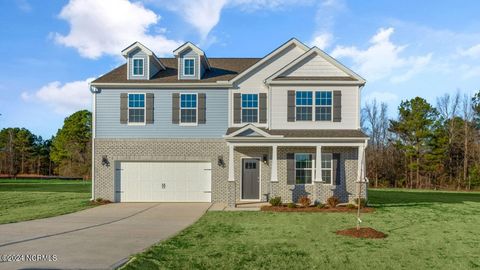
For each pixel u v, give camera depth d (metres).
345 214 17.19
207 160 21.55
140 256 8.95
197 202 21.42
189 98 21.75
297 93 21.19
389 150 52.34
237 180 21.42
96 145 21.64
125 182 21.66
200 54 22.05
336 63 21.11
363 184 20.06
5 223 14.25
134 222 14.71
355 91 21.06
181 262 8.68
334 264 8.75
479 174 48.00
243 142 19.72
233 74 23.14
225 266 8.42
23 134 75.56
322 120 21.06
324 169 20.86
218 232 12.60
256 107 21.64
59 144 68.38
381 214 17.42
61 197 24.67
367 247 10.55
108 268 8.03
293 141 19.64
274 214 17.03
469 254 9.91
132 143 21.61
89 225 13.93
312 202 20.64
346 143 19.69
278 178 20.94
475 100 51.47
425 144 48.75
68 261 8.58
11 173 69.88
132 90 21.75
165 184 21.66
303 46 21.83
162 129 21.66
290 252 9.80
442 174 50.03
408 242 11.31
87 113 67.50
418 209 19.61
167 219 15.53
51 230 12.77
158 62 22.86
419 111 48.56
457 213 18.22
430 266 8.73
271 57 21.81
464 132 50.12
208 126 21.66
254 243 10.87
